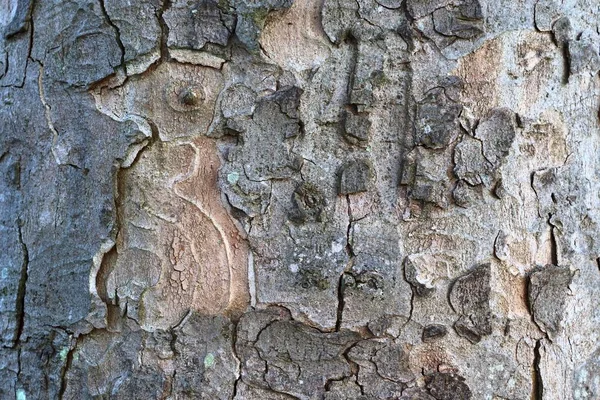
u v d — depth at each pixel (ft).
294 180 1.81
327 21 1.81
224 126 1.80
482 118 1.83
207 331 1.81
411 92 1.81
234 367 1.81
